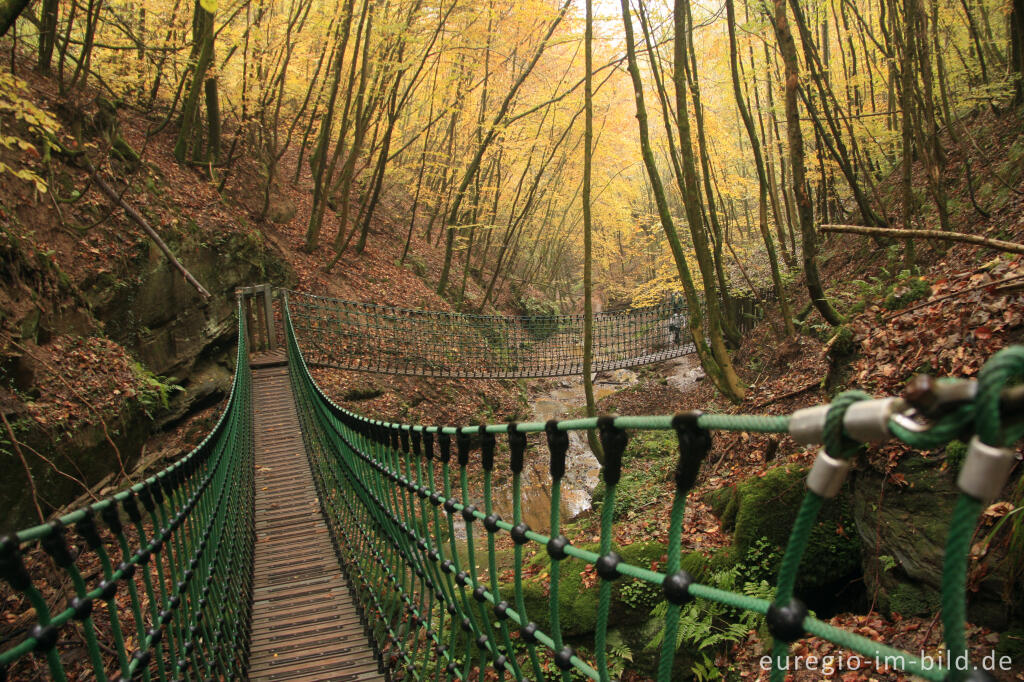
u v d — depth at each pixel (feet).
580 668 5.08
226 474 17.97
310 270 54.85
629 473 31.17
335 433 21.39
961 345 14.21
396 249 71.05
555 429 5.17
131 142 43.29
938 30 39.17
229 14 45.88
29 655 16.97
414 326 57.21
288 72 57.93
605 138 67.00
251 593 17.63
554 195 78.28
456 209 63.52
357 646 14.07
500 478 42.83
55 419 23.32
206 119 54.65
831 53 55.21
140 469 27.58
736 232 79.71
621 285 112.98
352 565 17.98
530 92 70.79
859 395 2.37
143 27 42.47
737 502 18.26
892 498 13.25
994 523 10.92
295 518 24.25
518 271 105.50
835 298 32.17
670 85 54.24
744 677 13.69
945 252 29.81
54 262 27.76
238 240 45.34
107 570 7.09
